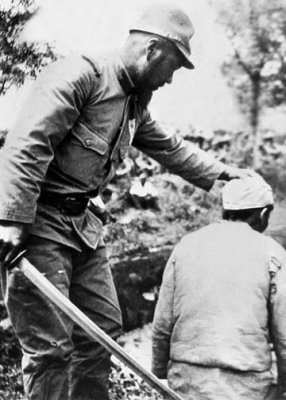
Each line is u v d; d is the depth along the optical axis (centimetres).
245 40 698
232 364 439
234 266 449
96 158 396
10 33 546
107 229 546
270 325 452
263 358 444
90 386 423
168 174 599
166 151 456
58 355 391
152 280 545
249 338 443
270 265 449
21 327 391
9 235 368
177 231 571
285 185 668
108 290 421
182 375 448
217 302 446
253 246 453
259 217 462
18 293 387
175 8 413
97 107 393
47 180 393
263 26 702
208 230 461
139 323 534
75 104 384
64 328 393
